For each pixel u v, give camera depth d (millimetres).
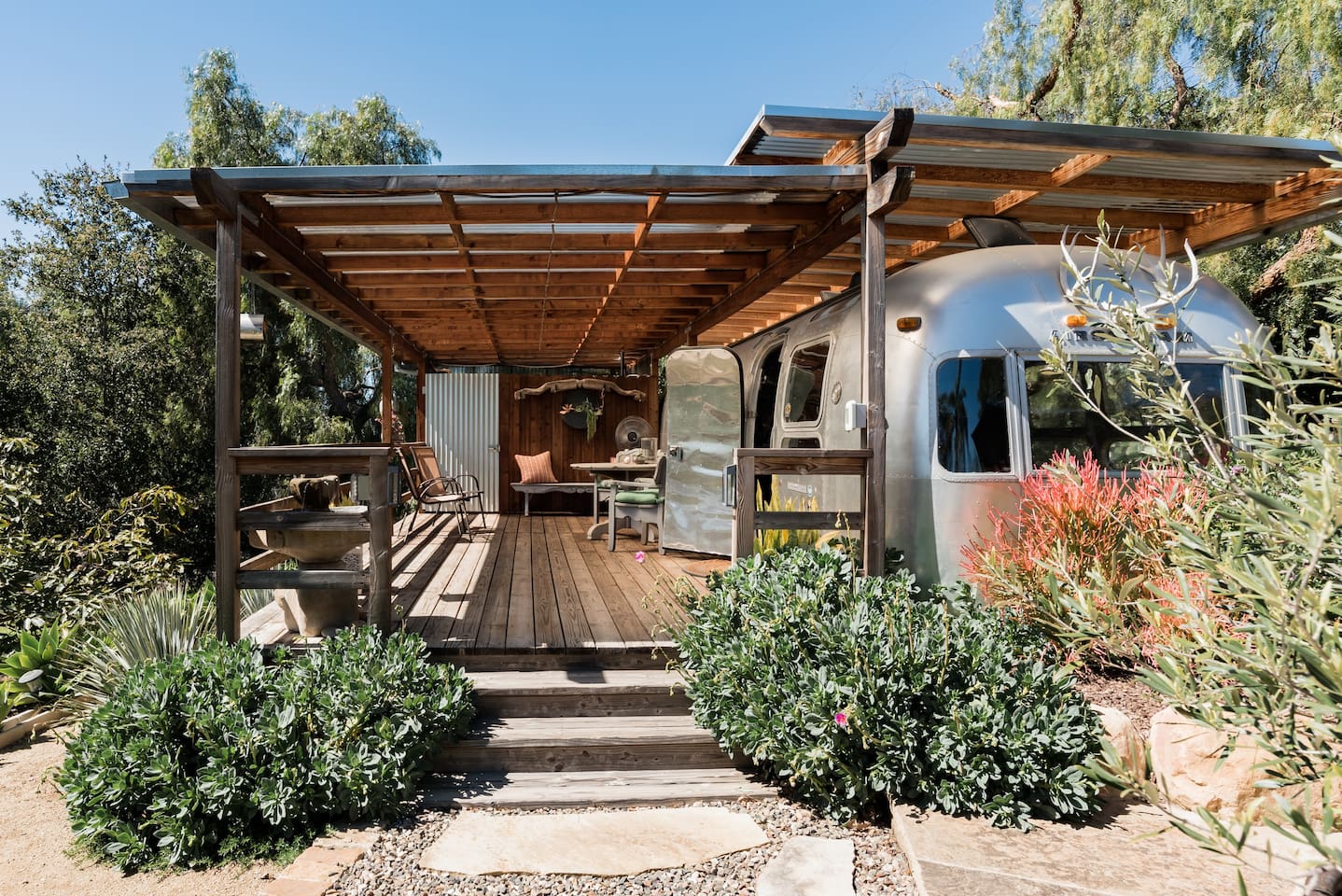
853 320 5582
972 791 3197
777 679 3648
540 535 9461
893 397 5004
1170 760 3307
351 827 3344
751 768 3895
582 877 2984
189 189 4203
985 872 2764
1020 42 13680
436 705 3635
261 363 17719
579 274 7004
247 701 3596
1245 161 4848
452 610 5152
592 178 4340
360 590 5668
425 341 10977
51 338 16078
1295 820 1276
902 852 3043
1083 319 4750
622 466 8633
